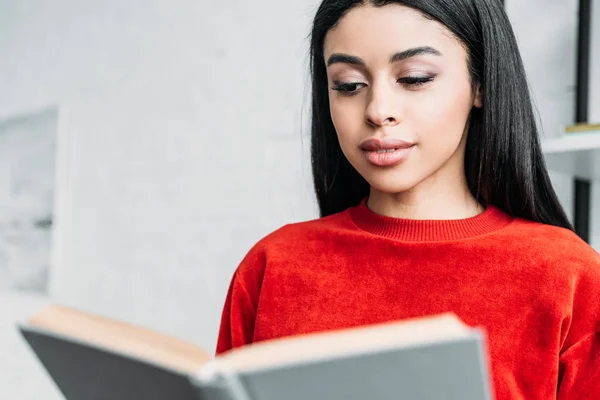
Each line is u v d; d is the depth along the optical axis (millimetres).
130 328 545
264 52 1621
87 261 2115
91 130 2135
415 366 407
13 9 2559
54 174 2219
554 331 689
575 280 706
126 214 1988
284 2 1579
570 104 1140
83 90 2184
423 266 746
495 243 737
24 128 2385
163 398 469
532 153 796
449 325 419
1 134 2520
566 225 824
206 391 403
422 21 684
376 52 688
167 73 1887
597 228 1120
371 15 690
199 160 1771
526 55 1187
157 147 1900
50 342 520
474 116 783
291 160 1544
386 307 746
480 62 741
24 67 2488
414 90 696
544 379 687
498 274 721
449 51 701
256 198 1617
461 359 406
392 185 715
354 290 770
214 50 1750
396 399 422
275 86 1589
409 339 409
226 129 1705
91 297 2094
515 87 765
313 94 878
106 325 545
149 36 1952
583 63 1116
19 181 2406
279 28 1588
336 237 810
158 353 474
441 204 781
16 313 2387
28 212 2348
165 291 1850
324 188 913
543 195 813
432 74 693
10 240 2441
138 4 1998
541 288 703
